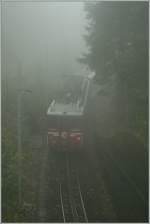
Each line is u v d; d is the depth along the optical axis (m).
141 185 19.22
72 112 23.47
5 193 17.80
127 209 17.53
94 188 20.14
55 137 23.45
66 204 18.55
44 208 18.05
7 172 19.58
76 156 24.55
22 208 17.36
